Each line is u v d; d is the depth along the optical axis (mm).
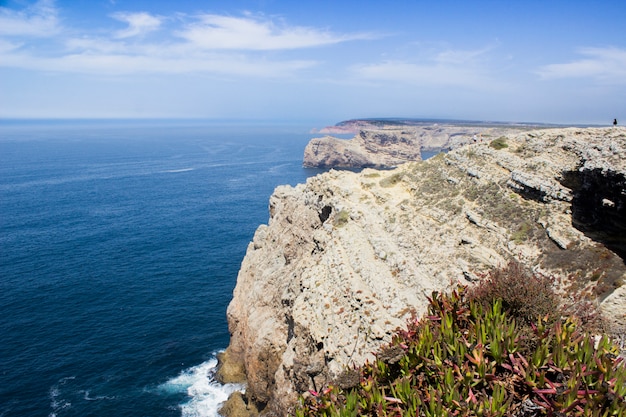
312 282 33406
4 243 87562
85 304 61719
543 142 34125
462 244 30391
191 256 82688
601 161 27219
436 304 14633
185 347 51719
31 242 88750
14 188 153375
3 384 44219
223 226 105062
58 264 76625
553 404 9680
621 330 16750
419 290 28047
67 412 40781
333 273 32375
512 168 33344
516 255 28172
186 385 44906
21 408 41156
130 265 77125
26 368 46875
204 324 57031
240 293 50281
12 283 67875
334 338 28812
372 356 26016
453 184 35938
